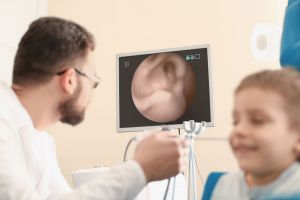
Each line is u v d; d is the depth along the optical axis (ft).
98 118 7.59
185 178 4.29
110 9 8.02
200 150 6.78
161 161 2.66
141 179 2.61
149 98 5.10
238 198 2.08
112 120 7.52
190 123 4.15
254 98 1.94
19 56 3.46
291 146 1.92
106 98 7.63
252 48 6.19
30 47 3.39
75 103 3.56
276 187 1.93
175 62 5.11
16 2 8.00
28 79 3.43
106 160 7.39
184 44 7.43
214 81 7.09
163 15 7.66
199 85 4.94
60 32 3.43
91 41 3.68
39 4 8.46
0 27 7.64
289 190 1.87
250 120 1.94
